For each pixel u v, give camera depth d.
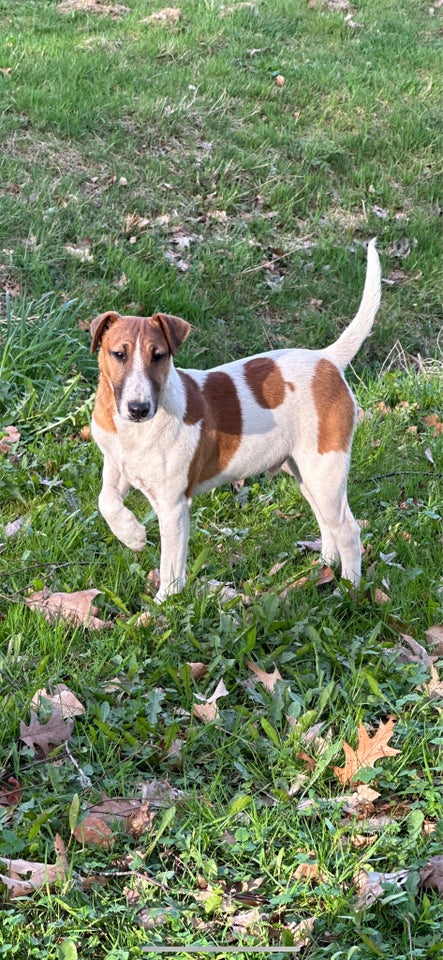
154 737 2.35
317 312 4.11
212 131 4.91
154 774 2.29
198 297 3.92
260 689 2.45
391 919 2.11
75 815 2.16
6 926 2.06
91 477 3.05
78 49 5.34
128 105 4.83
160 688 2.45
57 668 2.46
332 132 5.22
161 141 4.71
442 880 2.15
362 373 3.90
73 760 2.29
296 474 2.83
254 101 5.33
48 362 3.44
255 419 2.71
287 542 2.93
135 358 2.51
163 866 2.16
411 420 3.57
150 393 2.49
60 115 4.52
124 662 2.48
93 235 3.96
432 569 2.86
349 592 2.71
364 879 2.14
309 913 2.12
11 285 3.71
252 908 2.11
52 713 2.34
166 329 2.55
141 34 5.77
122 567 2.75
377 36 6.56
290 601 2.69
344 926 2.08
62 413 3.30
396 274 4.50
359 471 3.26
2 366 3.34
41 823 2.15
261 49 5.90
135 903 2.12
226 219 4.38
